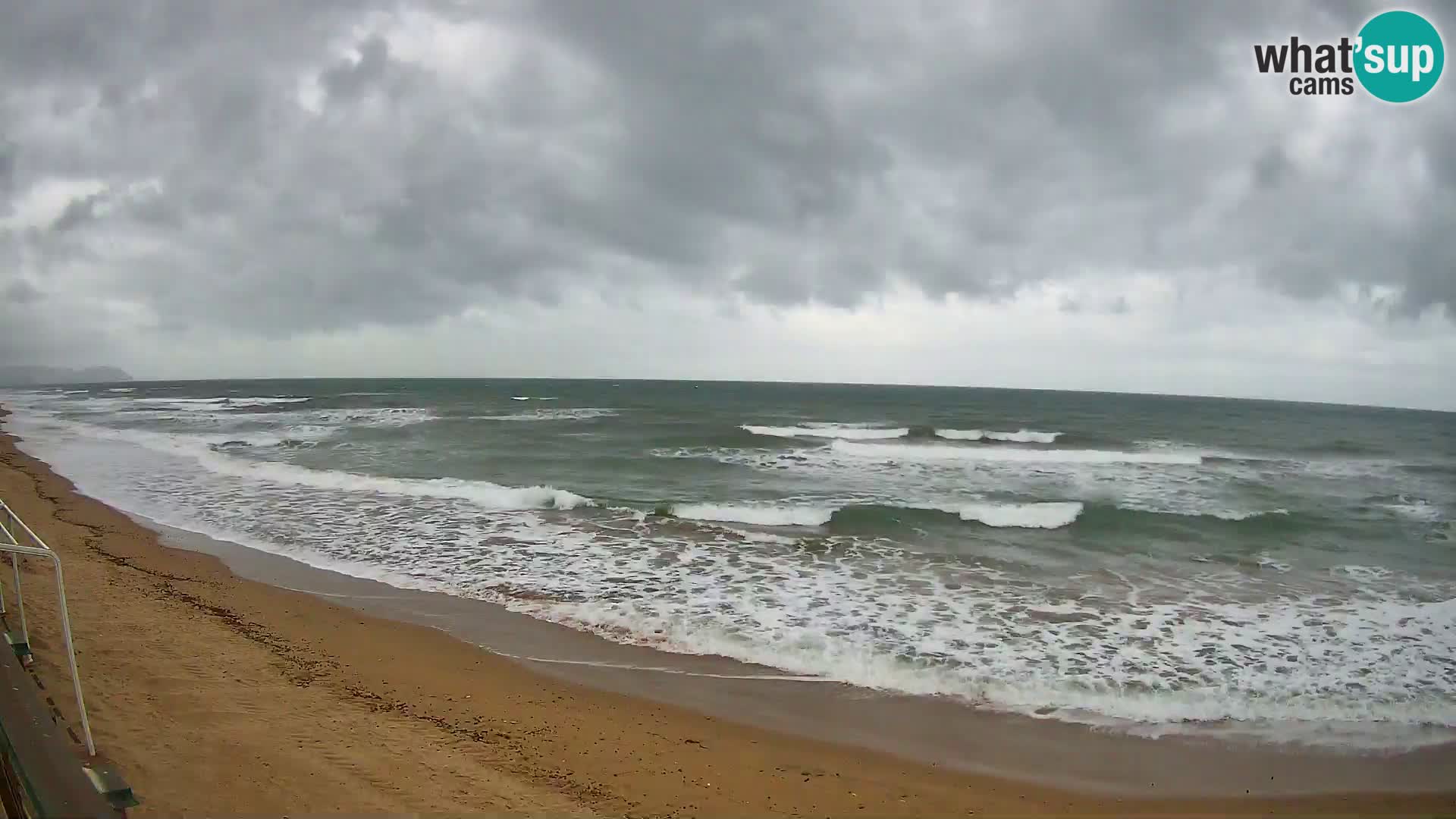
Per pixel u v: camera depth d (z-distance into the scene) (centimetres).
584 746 565
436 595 955
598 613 897
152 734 473
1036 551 1233
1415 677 746
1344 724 652
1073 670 753
